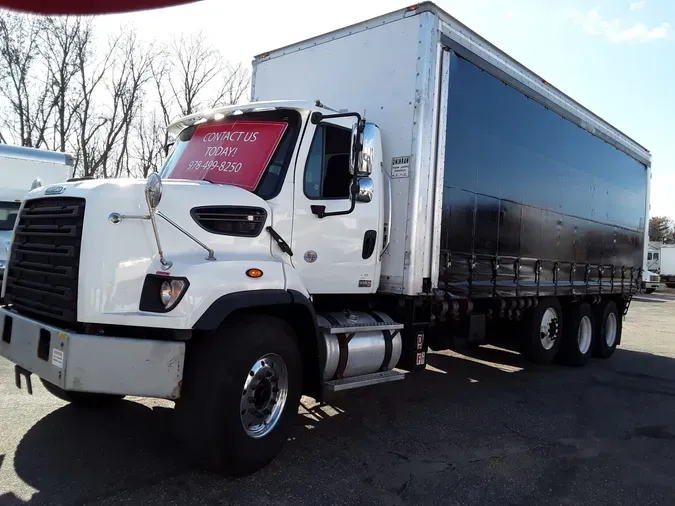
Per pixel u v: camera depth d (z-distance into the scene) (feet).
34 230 13.48
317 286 15.72
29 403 17.08
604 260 33.19
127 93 92.43
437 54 18.07
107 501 11.20
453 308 20.20
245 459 12.40
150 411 17.01
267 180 14.69
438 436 17.06
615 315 36.06
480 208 21.17
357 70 19.47
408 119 17.78
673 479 14.84
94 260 11.68
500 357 32.22
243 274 12.72
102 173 92.07
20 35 82.23
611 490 13.88
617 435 18.49
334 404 19.90
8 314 13.53
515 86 23.41
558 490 13.65
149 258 12.00
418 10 17.89
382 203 17.75
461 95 19.67
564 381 26.81
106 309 11.62
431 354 31.91
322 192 15.75
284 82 22.18
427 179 17.87
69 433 14.80
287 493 12.21
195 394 11.91
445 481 13.64
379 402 20.63
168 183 12.96
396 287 17.72
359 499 12.25
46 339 11.96
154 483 12.16
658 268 149.28
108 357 11.30
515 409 20.85
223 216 13.34
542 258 26.13
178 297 11.59
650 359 36.04
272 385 13.38
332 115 15.37
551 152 26.71
